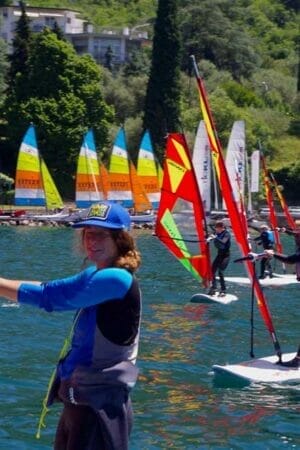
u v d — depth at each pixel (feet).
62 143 469.16
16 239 271.49
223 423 58.13
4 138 491.72
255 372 72.90
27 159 361.10
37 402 62.39
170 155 124.36
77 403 32.50
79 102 473.26
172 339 91.35
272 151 545.44
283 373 72.90
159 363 77.97
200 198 125.49
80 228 33.22
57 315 105.19
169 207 125.59
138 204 368.89
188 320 105.40
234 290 141.79
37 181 363.76
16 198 362.94
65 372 33.04
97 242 32.53
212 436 55.06
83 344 32.73
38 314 105.60
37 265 178.91
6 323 98.73
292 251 262.88
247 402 64.03
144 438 54.29
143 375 72.90
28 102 472.85
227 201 83.71
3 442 52.39
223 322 104.32
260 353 84.23
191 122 510.17
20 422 56.95
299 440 54.70
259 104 649.20
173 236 126.11
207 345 87.92
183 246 126.31
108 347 32.45
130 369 32.81
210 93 620.08
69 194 471.62
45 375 71.46
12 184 447.83
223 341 90.79
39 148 468.75
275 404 63.52
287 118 594.65
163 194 125.70
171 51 490.08
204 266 126.31
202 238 126.11
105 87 575.38
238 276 169.68
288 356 79.56
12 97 481.87
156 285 144.87
